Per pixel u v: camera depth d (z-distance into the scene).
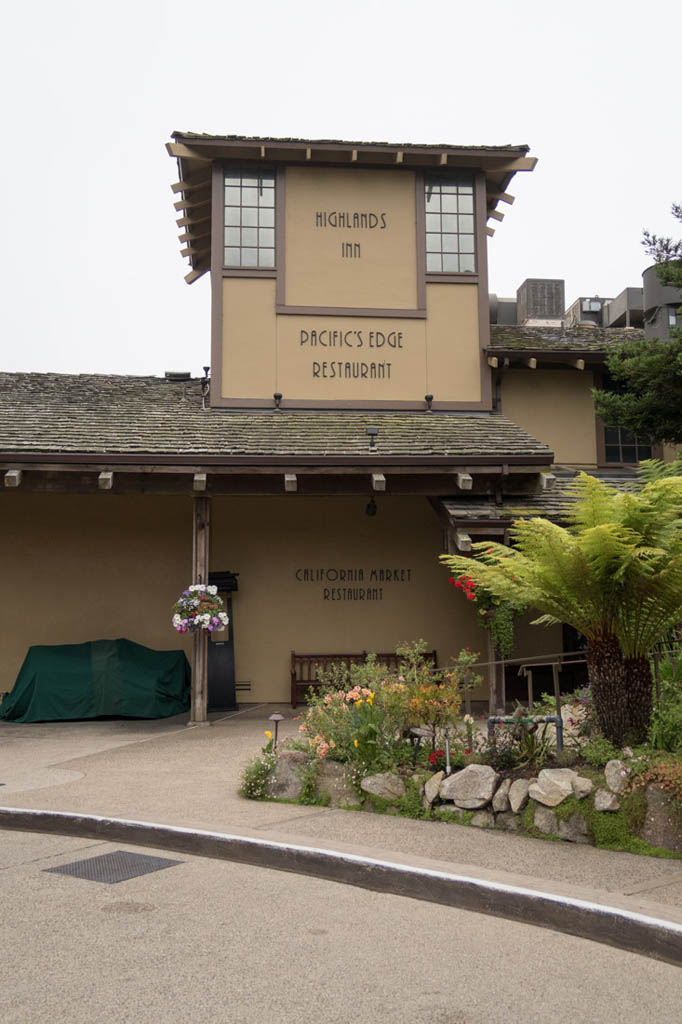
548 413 16.02
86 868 6.31
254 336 15.51
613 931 4.80
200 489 12.90
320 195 15.91
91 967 4.43
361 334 15.70
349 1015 3.89
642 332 17.39
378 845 6.43
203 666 13.02
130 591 15.20
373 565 15.47
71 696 13.60
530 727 7.58
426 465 13.15
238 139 15.27
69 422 13.99
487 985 4.23
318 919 5.20
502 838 6.67
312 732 8.52
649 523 7.28
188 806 7.77
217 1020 3.84
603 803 6.51
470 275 15.99
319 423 14.73
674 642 8.72
